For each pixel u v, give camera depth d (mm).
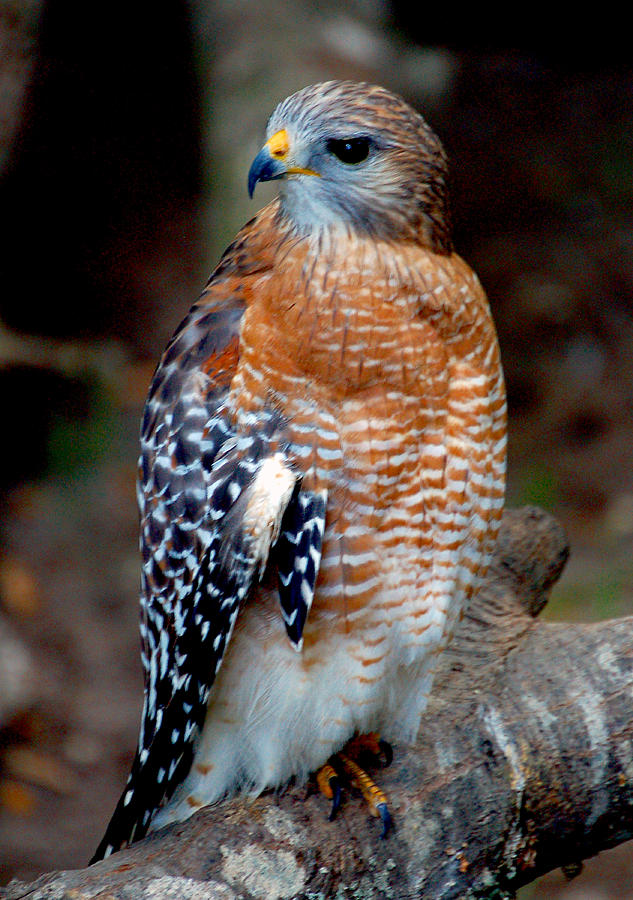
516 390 19125
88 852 12016
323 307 5672
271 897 5379
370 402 5730
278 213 6074
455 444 5953
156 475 6203
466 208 22531
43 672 14195
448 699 6301
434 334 5828
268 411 5785
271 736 6070
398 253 5797
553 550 7922
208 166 13352
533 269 21250
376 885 5668
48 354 17812
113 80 21891
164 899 5055
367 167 5789
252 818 5656
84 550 16188
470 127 24219
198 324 6137
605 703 6027
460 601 6258
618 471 17172
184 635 6137
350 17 13797
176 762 6207
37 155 21234
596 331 19938
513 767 5934
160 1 21797
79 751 13328
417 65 22500
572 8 25281
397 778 5953
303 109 5863
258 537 5688
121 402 18281
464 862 5781
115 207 21344
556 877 12016
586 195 22719
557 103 24734
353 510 5801
